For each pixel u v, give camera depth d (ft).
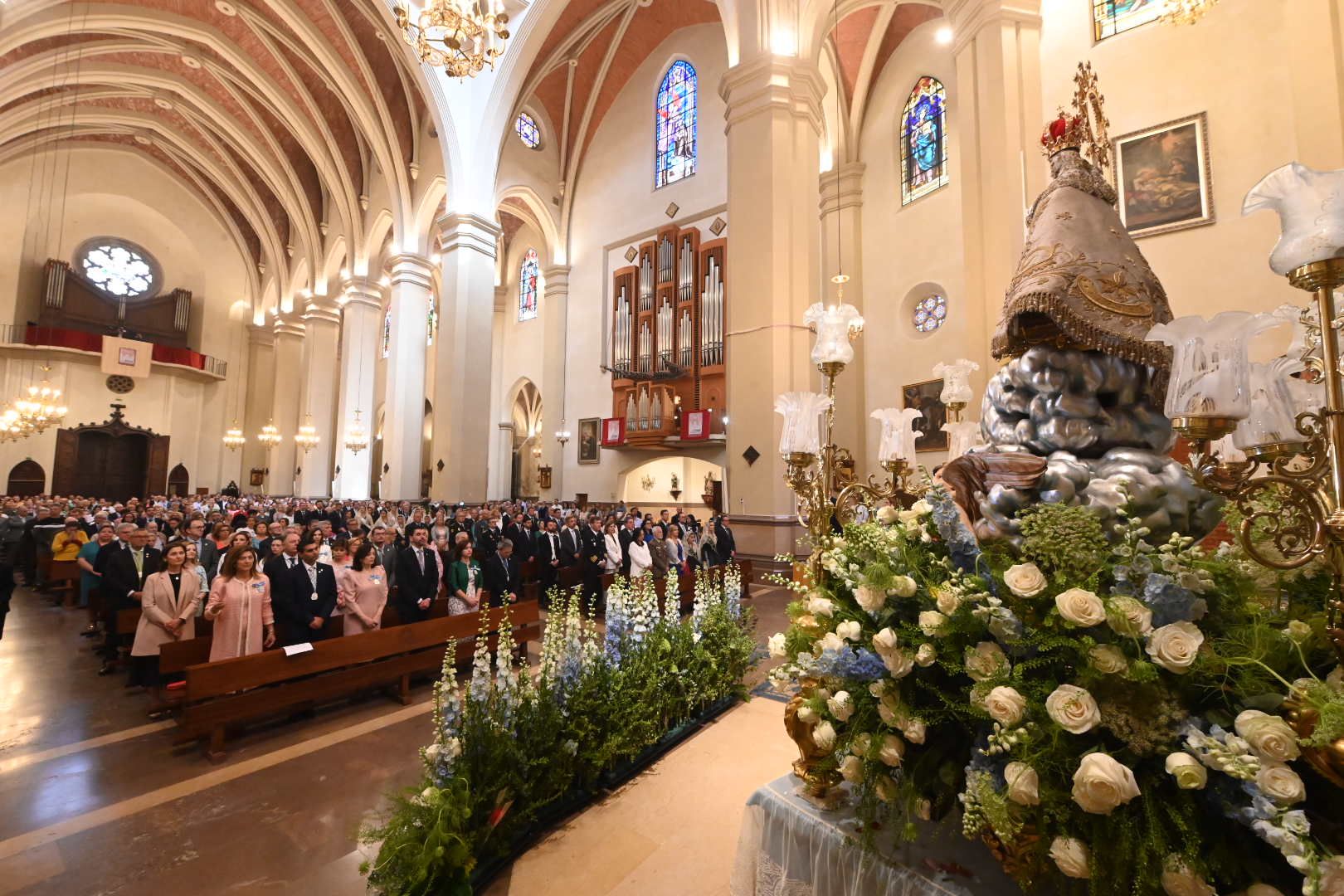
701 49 56.70
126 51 57.93
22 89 55.21
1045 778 3.98
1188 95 25.72
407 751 12.40
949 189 39.22
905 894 4.87
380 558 22.08
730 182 33.50
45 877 8.29
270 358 90.79
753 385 31.65
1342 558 3.76
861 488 9.01
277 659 12.85
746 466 31.78
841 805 6.00
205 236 86.69
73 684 16.48
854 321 9.33
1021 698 4.00
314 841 9.18
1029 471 5.05
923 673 4.89
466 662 16.78
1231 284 24.32
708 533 31.96
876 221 44.27
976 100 27.22
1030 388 5.66
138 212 81.20
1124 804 3.81
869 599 5.06
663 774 10.94
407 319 59.62
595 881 7.94
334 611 16.71
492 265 54.13
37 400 56.70
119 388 77.10
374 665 14.80
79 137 75.66
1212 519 5.09
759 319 31.68
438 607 18.56
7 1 42.88
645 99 61.21
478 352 52.70
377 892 7.58
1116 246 5.56
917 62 41.86
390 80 57.77
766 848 6.20
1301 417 4.22
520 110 56.29
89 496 74.18
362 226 69.46
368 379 68.85
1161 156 26.11
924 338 40.34
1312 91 21.53
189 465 82.84
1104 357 5.30
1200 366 3.96
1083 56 28.37
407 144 60.29
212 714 11.90
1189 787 3.39
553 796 9.27
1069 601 3.92
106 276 78.18
